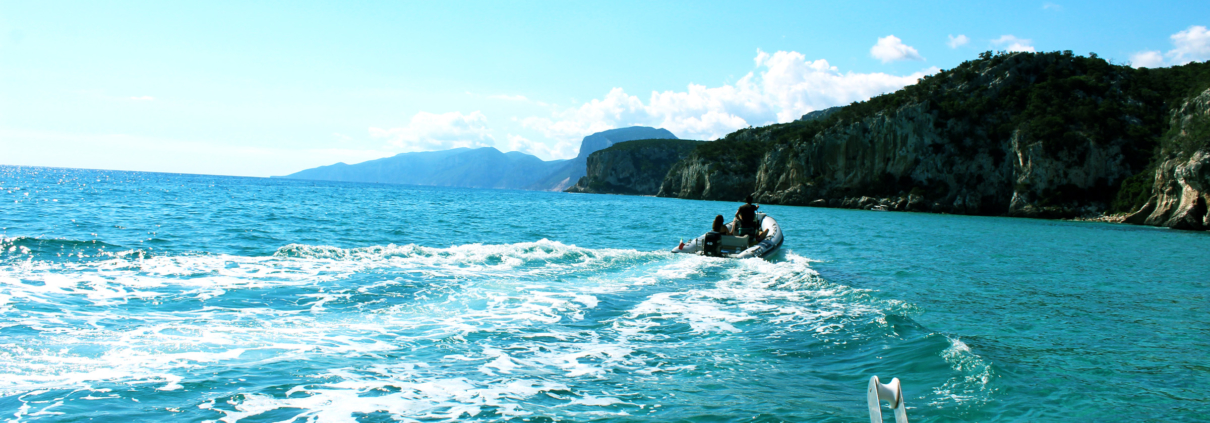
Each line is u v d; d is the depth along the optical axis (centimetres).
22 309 605
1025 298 902
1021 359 532
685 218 3519
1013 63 7806
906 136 7675
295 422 341
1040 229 3528
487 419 355
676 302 770
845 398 407
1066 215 6012
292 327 574
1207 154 4075
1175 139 4719
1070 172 6231
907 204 7256
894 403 171
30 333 514
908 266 1298
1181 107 5478
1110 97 7056
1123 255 1797
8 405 349
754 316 687
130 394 375
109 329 539
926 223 3853
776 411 377
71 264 896
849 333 599
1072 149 6253
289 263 974
